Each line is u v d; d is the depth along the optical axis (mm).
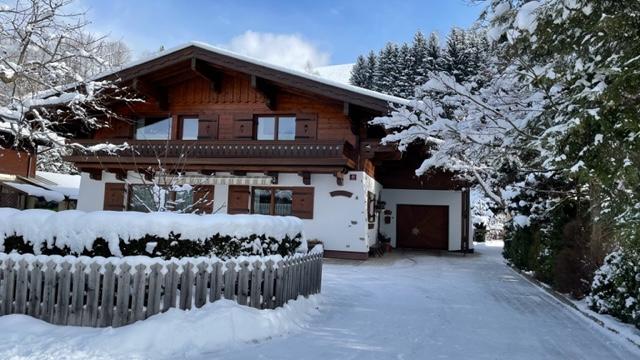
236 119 18875
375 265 15859
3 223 6352
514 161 9938
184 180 17859
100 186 19578
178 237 6277
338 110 18062
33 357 4777
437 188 23109
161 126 19906
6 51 9594
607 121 5250
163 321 5527
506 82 8992
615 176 5246
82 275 5898
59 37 9766
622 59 5289
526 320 7930
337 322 7215
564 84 6496
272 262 6805
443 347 6043
